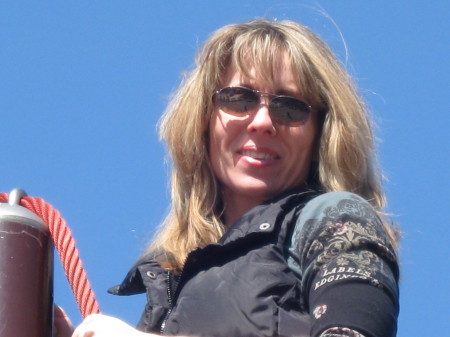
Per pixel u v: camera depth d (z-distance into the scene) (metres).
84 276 3.82
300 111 4.57
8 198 3.91
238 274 4.01
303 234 4.02
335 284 3.68
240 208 4.64
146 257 4.60
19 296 3.64
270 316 3.86
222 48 4.73
